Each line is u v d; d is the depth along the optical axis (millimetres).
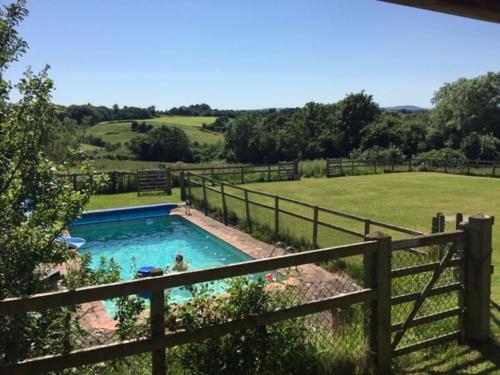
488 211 16172
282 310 3635
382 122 56188
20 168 3938
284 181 26141
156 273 3340
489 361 4270
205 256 13172
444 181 25672
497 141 46000
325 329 4488
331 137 60875
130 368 3604
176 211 17703
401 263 7164
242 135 64125
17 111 3898
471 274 4582
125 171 22375
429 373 4078
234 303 3699
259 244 12430
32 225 3957
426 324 4852
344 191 21750
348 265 8781
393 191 21625
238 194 20875
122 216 17234
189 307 3582
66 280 4312
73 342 3596
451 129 54906
